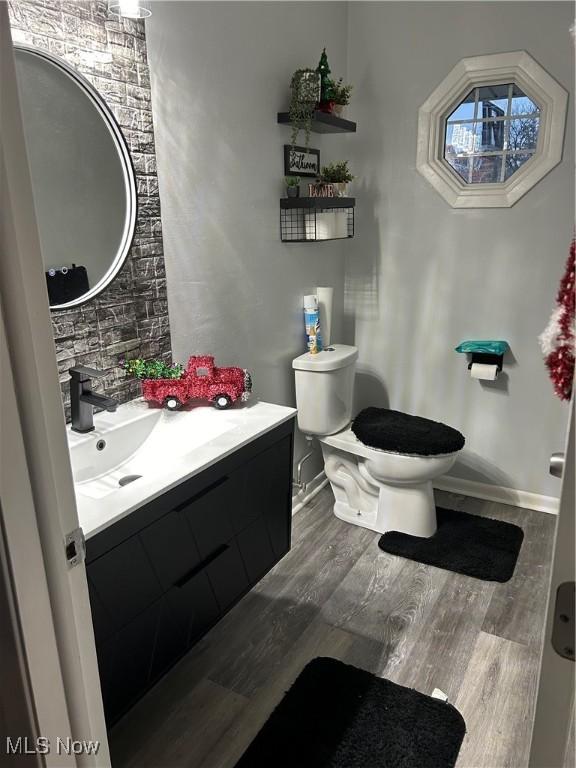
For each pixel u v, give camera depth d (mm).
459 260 2754
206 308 2092
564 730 671
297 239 2482
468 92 2609
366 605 2129
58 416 766
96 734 906
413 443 2383
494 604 2123
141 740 1593
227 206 2123
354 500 2732
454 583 2248
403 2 2604
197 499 1501
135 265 1771
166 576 1433
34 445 720
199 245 2016
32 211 697
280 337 2562
